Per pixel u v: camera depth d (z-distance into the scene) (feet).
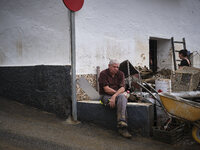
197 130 11.47
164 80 16.63
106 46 16.67
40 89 15.70
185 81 15.57
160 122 13.56
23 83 16.81
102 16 16.34
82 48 14.99
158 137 11.96
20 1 17.49
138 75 16.05
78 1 14.38
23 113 14.37
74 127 13.25
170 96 12.10
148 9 20.07
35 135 10.73
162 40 23.02
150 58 22.97
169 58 22.41
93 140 11.43
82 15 14.97
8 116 13.15
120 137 12.34
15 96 17.40
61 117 14.46
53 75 14.80
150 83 19.15
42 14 16.20
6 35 18.26
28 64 16.89
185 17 24.08
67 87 14.14
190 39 24.82
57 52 15.12
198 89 16.26
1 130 10.54
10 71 17.72
